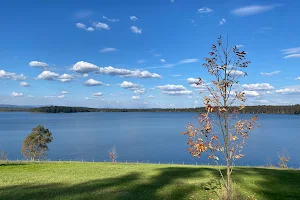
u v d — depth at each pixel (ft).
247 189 53.62
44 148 259.39
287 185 57.52
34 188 55.26
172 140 385.91
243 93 32.99
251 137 395.75
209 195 49.49
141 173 71.67
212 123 33.24
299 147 301.22
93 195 50.08
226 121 33.42
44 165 91.04
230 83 33.01
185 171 73.92
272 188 55.11
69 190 53.62
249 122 33.06
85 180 62.95
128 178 65.00
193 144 33.37
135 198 48.32
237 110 33.22
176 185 57.00
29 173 72.90
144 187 55.72
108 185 57.62
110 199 47.75
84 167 84.07
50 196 49.47
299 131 494.59
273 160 233.96
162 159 250.57
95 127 635.25
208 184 57.11
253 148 292.20
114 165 90.68
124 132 508.53
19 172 74.74
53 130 556.92
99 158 264.11
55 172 74.43
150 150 300.81
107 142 372.17
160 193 51.31
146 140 387.96
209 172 71.67
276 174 68.64
